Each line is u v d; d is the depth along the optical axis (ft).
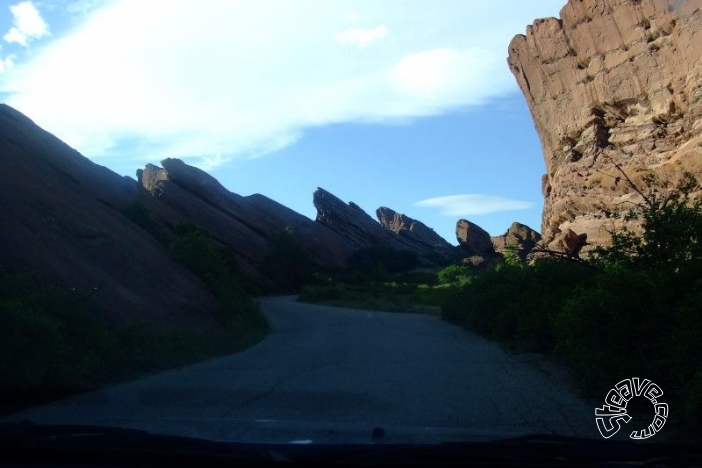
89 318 43.16
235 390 34.83
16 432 17.12
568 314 34.22
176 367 46.16
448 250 419.95
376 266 293.02
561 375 39.06
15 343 31.14
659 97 125.18
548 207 159.63
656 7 125.29
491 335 66.08
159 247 103.91
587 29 141.18
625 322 30.35
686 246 38.17
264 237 290.15
